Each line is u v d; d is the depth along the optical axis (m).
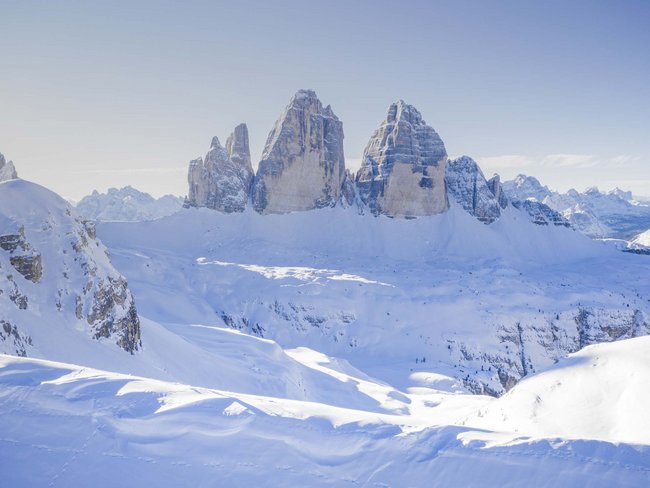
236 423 21.91
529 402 57.66
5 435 19.59
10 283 63.28
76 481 17.91
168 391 23.94
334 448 21.31
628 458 20.36
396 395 123.44
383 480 19.56
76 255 75.12
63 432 20.09
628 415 48.09
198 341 109.94
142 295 198.00
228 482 18.72
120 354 70.44
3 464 18.23
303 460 20.33
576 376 58.62
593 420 50.31
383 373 169.88
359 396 113.75
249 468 19.53
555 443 21.39
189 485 18.41
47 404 21.69
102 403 22.20
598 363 59.09
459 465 20.20
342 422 23.14
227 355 103.44
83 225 83.19
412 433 22.31
